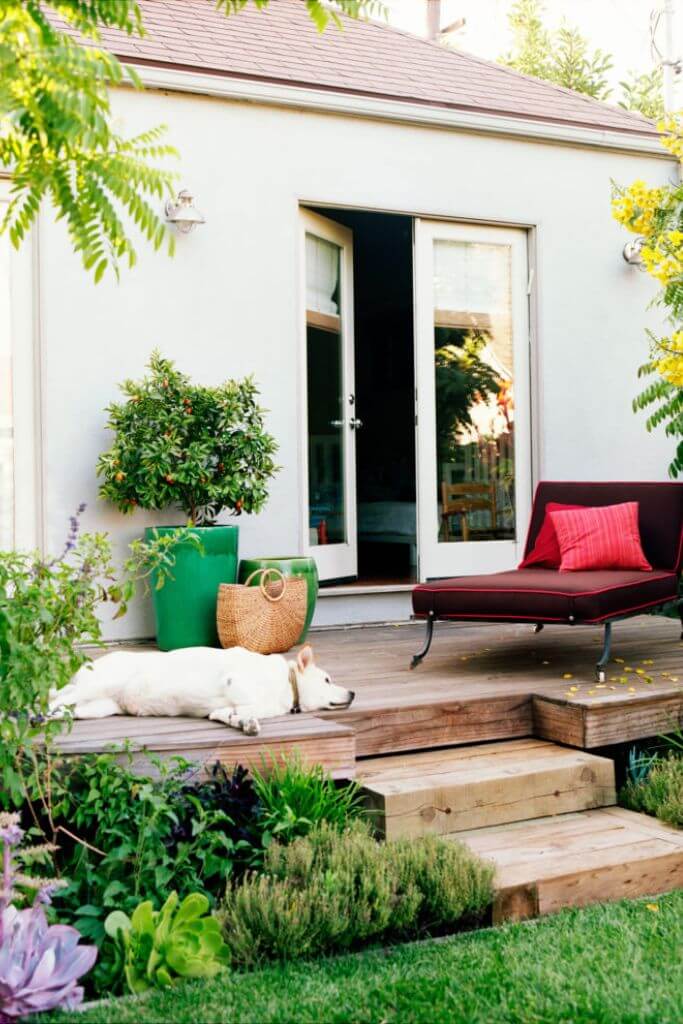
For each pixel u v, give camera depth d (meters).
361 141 5.77
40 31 1.54
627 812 3.38
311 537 5.93
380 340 8.73
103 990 2.32
